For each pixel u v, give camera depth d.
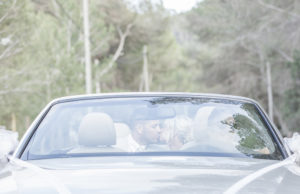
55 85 28.66
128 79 71.25
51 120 4.01
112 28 43.97
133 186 2.75
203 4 52.44
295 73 43.03
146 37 66.50
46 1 46.06
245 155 3.72
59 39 32.56
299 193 2.81
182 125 4.01
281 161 3.56
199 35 57.06
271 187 2.84
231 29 50.56
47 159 3.58
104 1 62.62
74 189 2.77
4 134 3.86
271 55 53.50
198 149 3.78
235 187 2.77
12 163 3.54
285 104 43.44
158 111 4.10
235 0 48.56
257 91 60.97
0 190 2.94
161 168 3.13
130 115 4.07
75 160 3.45
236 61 59.06
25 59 23.05
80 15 39.62
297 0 43.31
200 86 66.88
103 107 4.13
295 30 43.31
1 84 22.05
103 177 2.94
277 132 4.12
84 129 3.81
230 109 4.18
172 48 75.75
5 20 18.14
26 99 25.30
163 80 76.06
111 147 3.73
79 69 32.62
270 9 46.56
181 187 2.73
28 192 2.82
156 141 4.00
